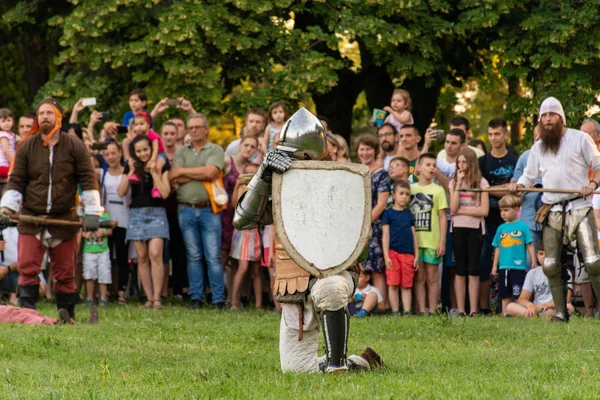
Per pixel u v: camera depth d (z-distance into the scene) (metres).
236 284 23.83
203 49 32.75
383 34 32.66
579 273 20.97
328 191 11.38
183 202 23.75
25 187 18.69
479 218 22.34
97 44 33.41
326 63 33.25
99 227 18.64
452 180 22.47
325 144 11.80
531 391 9.88
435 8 33.59
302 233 11.33
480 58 36.62
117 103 35.09
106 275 24.50
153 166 23.55
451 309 22.84
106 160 25.03
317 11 33.75
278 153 11.47
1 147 25.06
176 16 32.22
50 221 18.59
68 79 34.81
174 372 12.30
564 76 32.88
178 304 24.77
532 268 22.14
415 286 22.75
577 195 18.86
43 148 18.47
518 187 19.28
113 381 11.49
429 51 33.25
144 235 23.69
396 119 25.72
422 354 14.15
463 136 23.70
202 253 23.94
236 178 24.59
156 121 33.38
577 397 9.48
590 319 20.02
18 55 41.03
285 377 11.02
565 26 31.89
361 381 10.66
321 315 11.43
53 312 21.48
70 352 14.43
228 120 47.22
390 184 22.62
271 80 33.31
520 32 33.38
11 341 15.43
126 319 20.25
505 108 34.00
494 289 23.62
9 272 23.73
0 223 18.36
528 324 18.50
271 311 23.06
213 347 15.33
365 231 11.37
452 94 36.12
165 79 33.22
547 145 19.11
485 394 9.69
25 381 11.58
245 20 33.16
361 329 17.70
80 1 34.00
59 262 19.03
